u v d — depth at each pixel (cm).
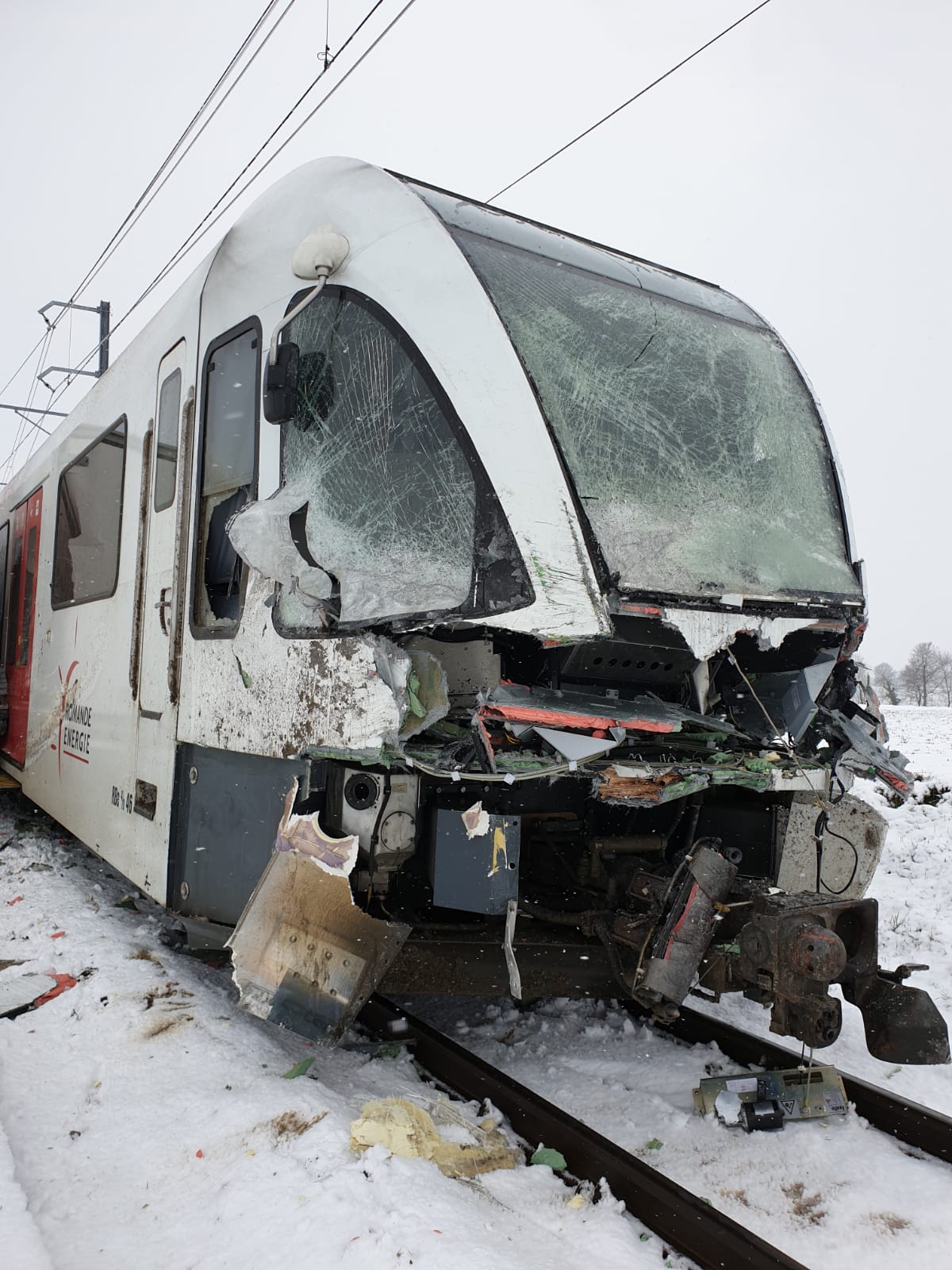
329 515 372
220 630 428
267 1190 278
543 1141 332
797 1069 376
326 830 366
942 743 1850
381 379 364
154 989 442
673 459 387
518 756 337
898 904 675
